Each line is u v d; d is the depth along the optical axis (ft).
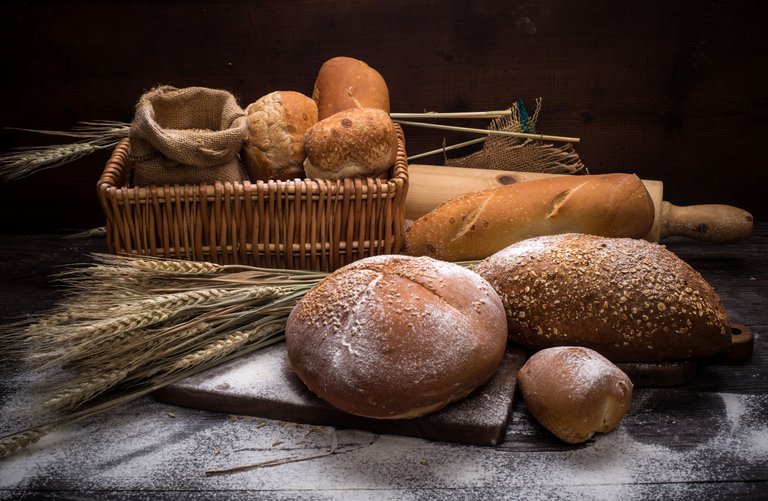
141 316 3.09
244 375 3.26
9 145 4.58
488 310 3.16
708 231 4.16
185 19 4.43
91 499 2.85
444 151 4.50
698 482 2.89
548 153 4.34
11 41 4.42
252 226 3.54
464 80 4.55
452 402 3.10
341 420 3.11
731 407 3.19
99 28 4.42
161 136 3.35
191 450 3.03
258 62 4.51
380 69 4.54
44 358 3.10
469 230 3.81
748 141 4.59
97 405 3.17
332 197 3.57
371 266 3.21
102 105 4.55
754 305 3.81
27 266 4.27
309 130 3.65
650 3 4.40
